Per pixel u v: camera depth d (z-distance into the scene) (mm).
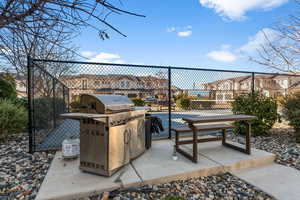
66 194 1757
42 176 2236
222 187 2074
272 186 2096
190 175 2291
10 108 4113
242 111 4496
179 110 8609
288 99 4328
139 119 2873
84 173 2211
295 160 2908
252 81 4934
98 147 2137
